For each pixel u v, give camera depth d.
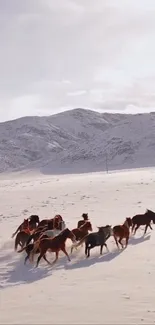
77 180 59.50
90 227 17.70
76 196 36.97
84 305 9.75
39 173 158.50
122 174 68.69
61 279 12.34
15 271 13.77
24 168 177.50
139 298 10.13
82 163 163.88
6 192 46.28
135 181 47.00
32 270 13.77
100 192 38.47
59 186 48.59
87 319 8.82
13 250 17.30
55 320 8.81
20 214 28.34
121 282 11.63
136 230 20.50
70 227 20.92
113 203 30.69
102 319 8.79
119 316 8.94
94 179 58.03
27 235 16.97
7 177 156.88
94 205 30.31
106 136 193.75
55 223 17.38
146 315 8.95
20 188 51.66
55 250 14.50
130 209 27.08
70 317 8.97
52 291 11.05
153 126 193.50
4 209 31.95
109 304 9.76
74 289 11.14
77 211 27.81
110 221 22.52
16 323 8.70
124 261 14.20
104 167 154.25
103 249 16.56
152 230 20.33
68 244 17.75
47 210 29.48
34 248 14.45
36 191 44.62
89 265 14.00
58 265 14.28
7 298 10.61
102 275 12.51
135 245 16.89
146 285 11.23
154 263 13.62
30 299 10.41
